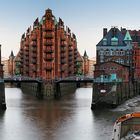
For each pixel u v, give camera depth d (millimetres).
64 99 179125
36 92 197125
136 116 37844
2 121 102562
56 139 78125
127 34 171375
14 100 170750
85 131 86438
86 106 142500
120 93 141375
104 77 139000
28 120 104000
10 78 173500
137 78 186250
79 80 174000
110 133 83688
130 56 169125
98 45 167625
